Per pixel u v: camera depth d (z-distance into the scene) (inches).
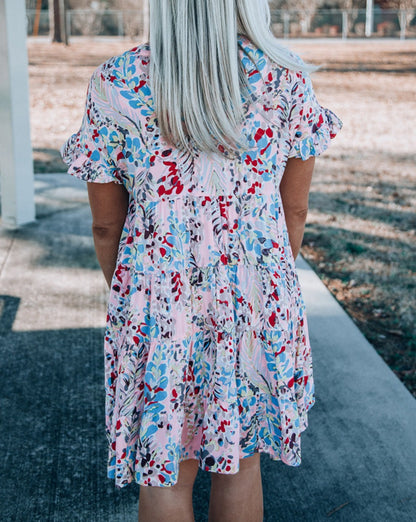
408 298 166.9
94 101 57.9
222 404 59.9
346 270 184.7
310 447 102.0
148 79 56.4
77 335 135.6
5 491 91.0
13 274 165.2
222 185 58.2
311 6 1481.3
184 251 58.6
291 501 90.6
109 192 60.9
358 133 410.6
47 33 1317.7
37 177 260.2
